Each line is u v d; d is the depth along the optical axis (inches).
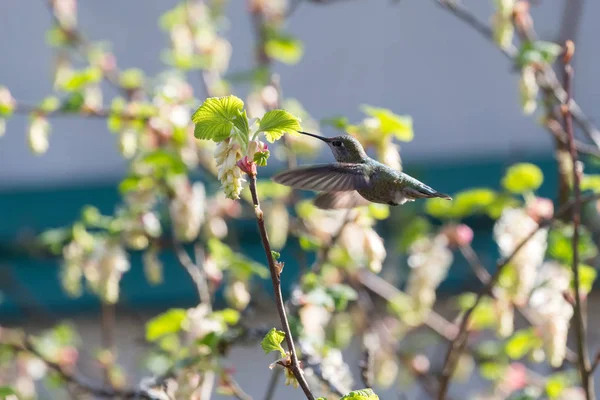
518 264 330.6
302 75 631.8
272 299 478.9
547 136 609.3
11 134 640.4
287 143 423.2
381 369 419.5
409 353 431.8
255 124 202.1
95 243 384.5
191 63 450.9
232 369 306.7
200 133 197.3
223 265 357.4
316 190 242.4
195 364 296.8
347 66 632.4
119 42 634.8
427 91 627.8
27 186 639.1
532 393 346.9
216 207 402.6
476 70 622.5
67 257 396.5
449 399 420.2
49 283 575.8
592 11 590.2
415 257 384.2
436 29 625.0
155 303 570.3
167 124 389.1
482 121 621.0
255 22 505.0
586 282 330.6
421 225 411.2
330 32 632.4
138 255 571.5
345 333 426.9
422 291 377.1
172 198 370.6
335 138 276.2
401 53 629.9
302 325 312.2
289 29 632.4
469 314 331.3
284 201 416.2
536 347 344.2
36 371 434.0
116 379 434.6
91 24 633.6
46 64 637.9
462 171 596.1
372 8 628.7
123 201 592.7
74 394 419.8
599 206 378.6
